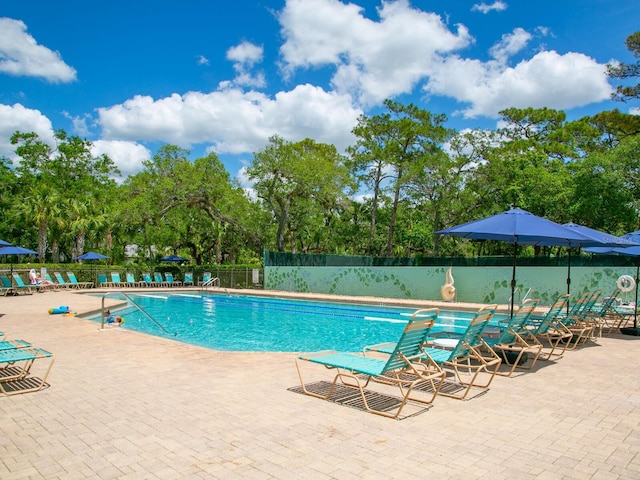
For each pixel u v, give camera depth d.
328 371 6.48
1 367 6.62
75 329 10.48
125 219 30.08
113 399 5.11
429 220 36.66
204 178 30.75
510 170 29.05
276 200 34.38
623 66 22.16
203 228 38.31
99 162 43.78
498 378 6.29
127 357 7.43
